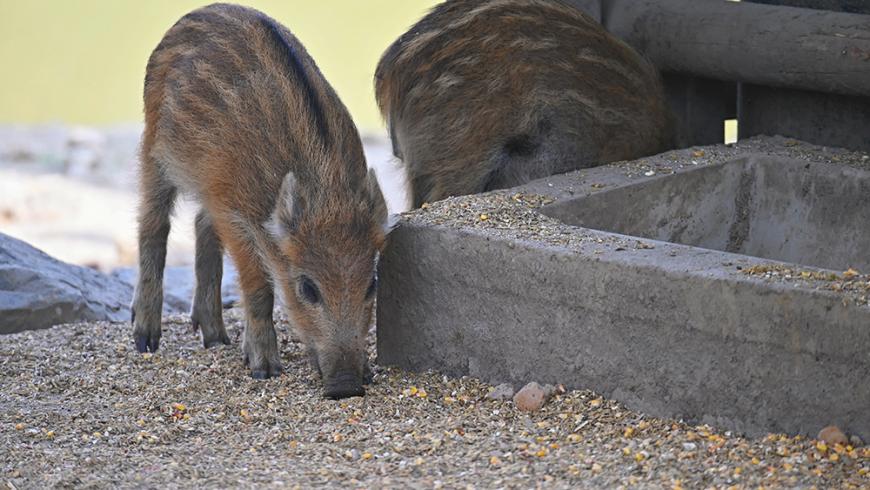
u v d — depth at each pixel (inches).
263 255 393.4
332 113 403.9
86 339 455.8
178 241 818.2
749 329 326.6
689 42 495.5
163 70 426.3
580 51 477.7
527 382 376.5
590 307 357.1
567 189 423.8
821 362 315.9
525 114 470.3
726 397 333.7
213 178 398.6
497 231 382.9
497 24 472.1
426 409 368.2
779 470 307.3
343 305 375.2
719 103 534.0
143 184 438.0
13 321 481.7
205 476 319.3
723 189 450.9
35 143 1055.6
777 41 465.4
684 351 340.2
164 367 418.0
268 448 340.5
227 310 510.3
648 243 368.8
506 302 376.5
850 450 310.8
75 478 317.7
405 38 478.9
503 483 307.6
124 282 565.9
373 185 387.2
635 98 487.8
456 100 467.5
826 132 485.7
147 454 337.1
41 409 376.5
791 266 339.9
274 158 390.6
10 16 1836.9
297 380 400.5
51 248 780.6
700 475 307.6
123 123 1259.8
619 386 354.9
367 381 392.5
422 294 397.7
